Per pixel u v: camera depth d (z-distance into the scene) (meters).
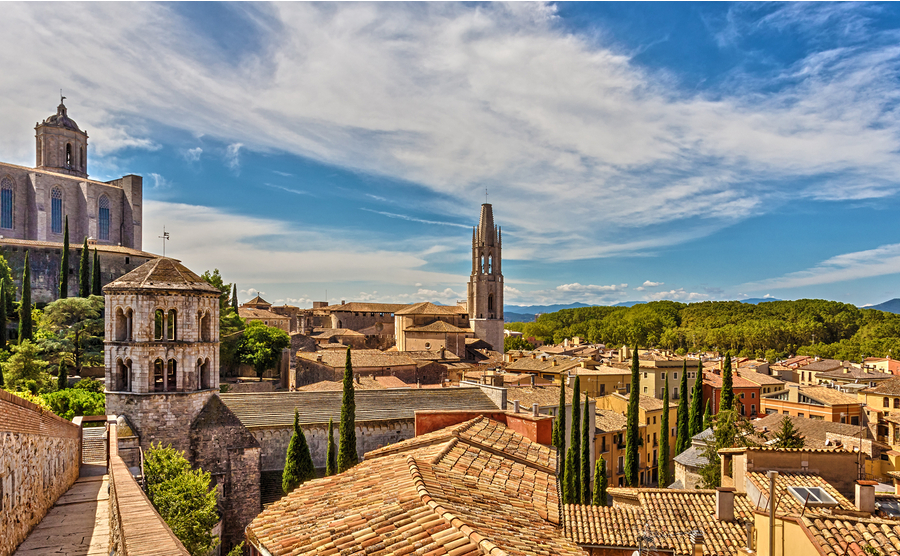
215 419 53.12
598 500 66.94
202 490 42.56
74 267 127.00
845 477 31.78
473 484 19.89
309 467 52.00
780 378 145.75
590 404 83.38
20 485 19.61
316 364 108.44
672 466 102.06
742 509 30.88
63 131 169.38
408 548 13.63
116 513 14.81
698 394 83.88
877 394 87.12
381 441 61.50
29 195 142.12
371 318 193.25
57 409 65.19
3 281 102.50
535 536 15.84
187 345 52.31
